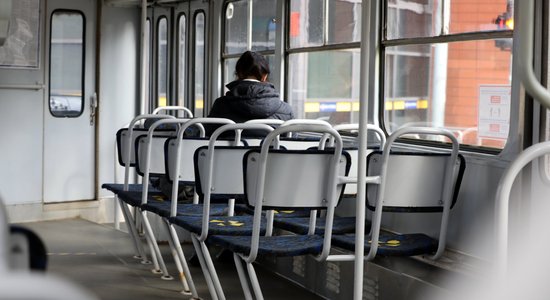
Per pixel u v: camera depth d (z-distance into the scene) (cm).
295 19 672
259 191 409
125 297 568
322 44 632
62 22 880
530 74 224
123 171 930
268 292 589
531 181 425
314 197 420
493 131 459
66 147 895
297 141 569
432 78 509
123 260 690
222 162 480
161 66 905
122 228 876
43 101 874
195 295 565
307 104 659
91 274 637
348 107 605
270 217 455
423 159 439
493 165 449
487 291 422
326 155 417
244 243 437
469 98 479
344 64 605
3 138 852
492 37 455
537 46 422
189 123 518
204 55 827
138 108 934
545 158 417
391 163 437
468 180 470
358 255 402
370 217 563
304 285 603
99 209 916
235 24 777
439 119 506
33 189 874
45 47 869
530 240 413
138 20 927
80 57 896
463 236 474
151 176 589
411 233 524
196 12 841
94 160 914
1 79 845
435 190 446
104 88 912
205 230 469
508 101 446
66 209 895
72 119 896
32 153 871
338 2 608
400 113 541
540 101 223
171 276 637
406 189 441
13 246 165
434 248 450
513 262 429
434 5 500
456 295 446
